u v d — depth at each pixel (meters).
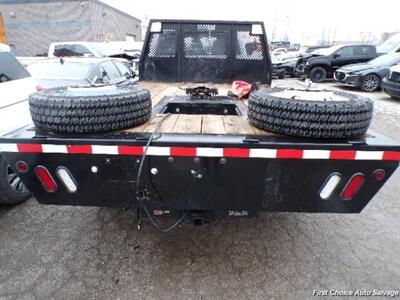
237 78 4.09
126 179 1.82
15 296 2.04
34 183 1.89
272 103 1.76
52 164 1.79
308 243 2.63
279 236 2.72
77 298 2.04
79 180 1.84
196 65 4.05
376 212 3.16
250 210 1.91
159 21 3.88
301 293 2.09
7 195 3.01
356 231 2.81
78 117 1.72
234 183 1.79
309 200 1.84
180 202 1.90
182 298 2.04
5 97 3.05
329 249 2.55
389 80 9.06
